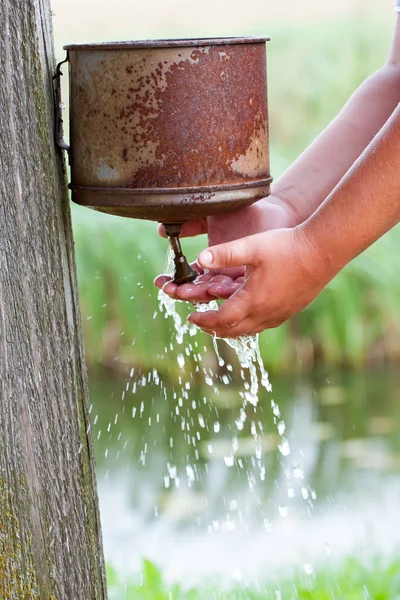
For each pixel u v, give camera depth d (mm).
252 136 1806
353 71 8016
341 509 3850
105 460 4406
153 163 1731
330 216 1934
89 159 1771
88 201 1793
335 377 5637
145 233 5746
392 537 3539
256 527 3707
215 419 4863
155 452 4488
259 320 2062
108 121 1735
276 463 4332
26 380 1821
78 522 1917
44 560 1862
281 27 9086
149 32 9359
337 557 3344
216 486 4125
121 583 3023
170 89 1710
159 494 4051
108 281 5621
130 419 4914
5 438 1815
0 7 1718
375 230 1931
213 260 1914
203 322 2053
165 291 2070
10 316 1798
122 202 1756
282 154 7207
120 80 1714
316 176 2336
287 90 7938
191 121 1726
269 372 5688
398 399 5168
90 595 1950
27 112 1755
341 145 2357
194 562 3383
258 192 1837
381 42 8297
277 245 1956
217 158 1754
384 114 2365
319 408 5027
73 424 1895
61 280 1839
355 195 1908
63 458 1877
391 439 4555
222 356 5484
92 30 9375
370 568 3162
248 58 1775
